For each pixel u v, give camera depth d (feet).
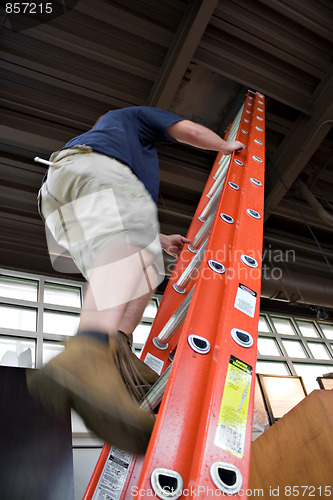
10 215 16.10
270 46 13.23
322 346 23.03
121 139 4.33
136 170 4.29
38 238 16.83
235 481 2.24
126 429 2.40
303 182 16.74
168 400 2.61
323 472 4.90
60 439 8.84
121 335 3.61
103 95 13.64
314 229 19.08
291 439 5.48
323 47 13.55
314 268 19.58
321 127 14.43
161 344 5.22
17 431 8.68
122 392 2.46
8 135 13.38
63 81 13.23
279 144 15.87
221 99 14.69
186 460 2.37
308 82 14.16
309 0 12.78
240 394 2.73
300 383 17.31
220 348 2.95
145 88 13.65
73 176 3.87
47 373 2.43
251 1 12.55
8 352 15.11
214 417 2.50
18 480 7.85
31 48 12.53
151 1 12.14
